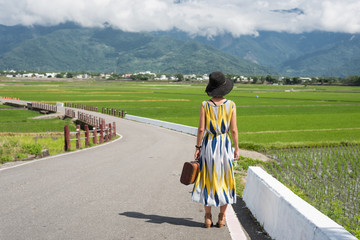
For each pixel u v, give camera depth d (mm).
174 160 12445
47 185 7316
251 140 25766
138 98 96438
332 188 10883
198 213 5633
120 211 5539
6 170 9258
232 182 4750
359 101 92625
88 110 59875
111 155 13492
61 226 4742
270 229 4766
